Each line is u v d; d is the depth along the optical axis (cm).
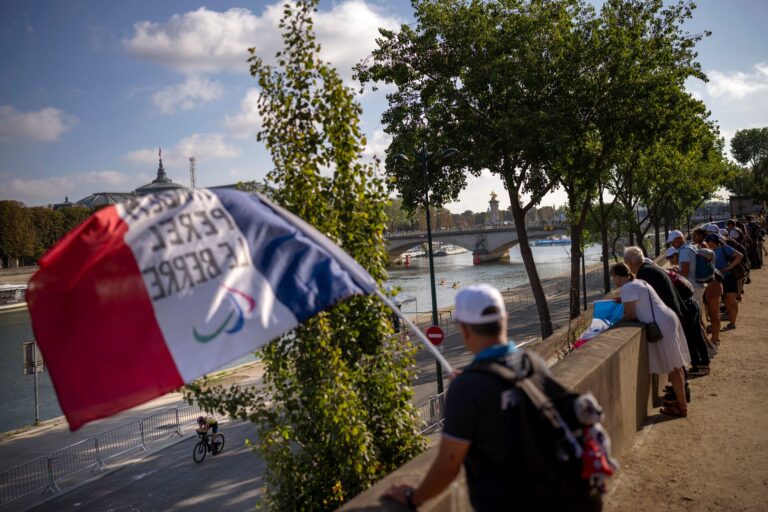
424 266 15800
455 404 204
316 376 609
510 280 9838
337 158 641
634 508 382
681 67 2947
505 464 199
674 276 681
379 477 619
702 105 2906
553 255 16650
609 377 440
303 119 643
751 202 4378
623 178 4762
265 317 312
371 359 646
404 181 3088
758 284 1382
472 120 2802
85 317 264
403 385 659
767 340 826
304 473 619
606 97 2850
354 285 338
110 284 275
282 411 634
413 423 661
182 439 2545
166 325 282
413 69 3045
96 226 286
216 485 1959
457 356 3662
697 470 429
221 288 305
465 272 12175
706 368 683
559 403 208
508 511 199
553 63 2828
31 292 258
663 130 2923
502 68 2812
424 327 4909
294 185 634
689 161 4538
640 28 2853
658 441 493
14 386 4472
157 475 2125
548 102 2830
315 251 343
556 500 200
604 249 4375
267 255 330
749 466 427
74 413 250
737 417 530
